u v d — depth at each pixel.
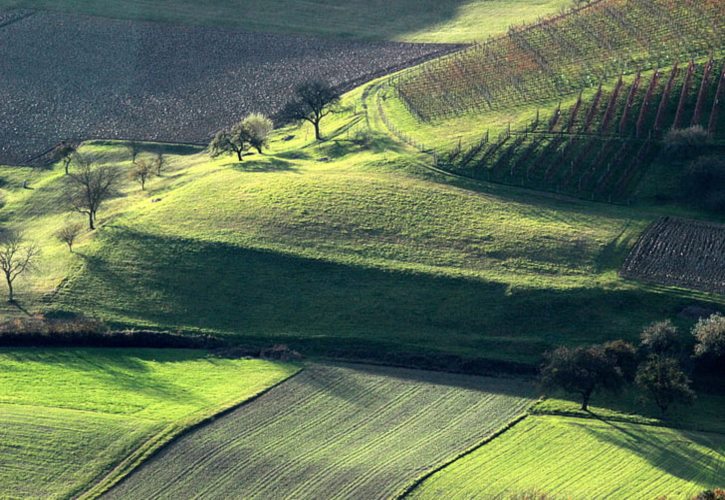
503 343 173.88
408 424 153.00
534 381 164.25
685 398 153.88
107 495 136.12
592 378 154.50
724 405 160.38
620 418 155.50
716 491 126.94
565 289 181.75
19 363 172.62
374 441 148.12
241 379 167.12
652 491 135.12
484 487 135.88
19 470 141.12
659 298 177.88
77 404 157.75
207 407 157.12
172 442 147.75
